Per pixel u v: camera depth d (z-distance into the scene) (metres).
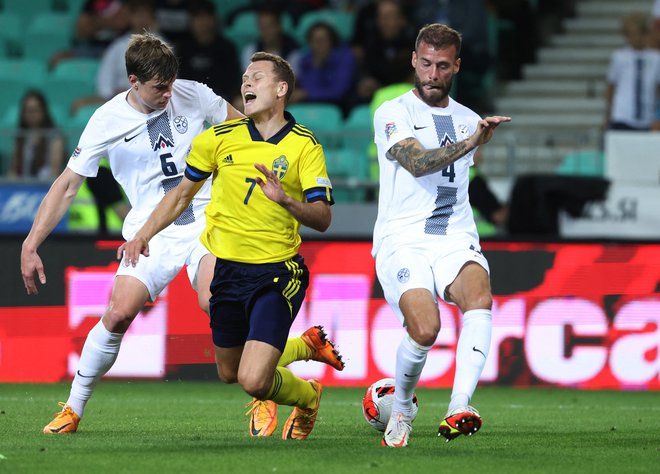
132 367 36.44
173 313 36.47
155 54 22.47
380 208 22.16
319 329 22.70
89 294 36.47
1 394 32.47
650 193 39.91
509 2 57.47
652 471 18.09
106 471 17.47
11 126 48.44
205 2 48.59
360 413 28.38
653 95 47.34
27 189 40.03
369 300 36.62
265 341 19.94
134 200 23.66
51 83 51.12
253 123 20.84
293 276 20.61
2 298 36.41
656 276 37.28
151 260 23.02
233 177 20.56
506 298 36.88
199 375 36.56
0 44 54.84
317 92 48.81
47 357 36.44
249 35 54.66
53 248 36.47
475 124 22.34
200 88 23.70
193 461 18.48
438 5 50.50
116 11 54.22
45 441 21.19
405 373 20.78
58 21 55.78
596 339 37.12
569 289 37.09
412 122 22.00
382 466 18.14
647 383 37.09
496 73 56.69
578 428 25.23
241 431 23.67
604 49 57.50
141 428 24.22
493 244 36.97
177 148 23.48
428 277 21.25
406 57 48.62
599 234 39.69
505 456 19.61
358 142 41.78
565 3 59.19
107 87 49.75
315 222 20.00
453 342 36.34
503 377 36.81
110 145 23.20
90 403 30.50
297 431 22.17
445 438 20.55
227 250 20.62
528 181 39.00
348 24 54.31
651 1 58.78
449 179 21.77
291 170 20.52
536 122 53.53
